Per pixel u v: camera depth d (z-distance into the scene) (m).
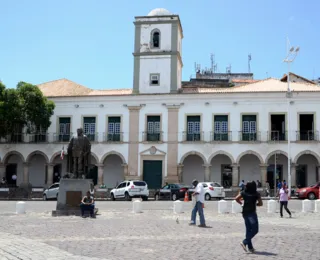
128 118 41.38
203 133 39.75
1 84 39.56
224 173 40.94
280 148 38.25
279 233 13.20
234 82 56.00
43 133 42.75
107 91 45.22
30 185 42.22
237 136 39.19
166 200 34.28
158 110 40.84
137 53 42.72
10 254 9.36
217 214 20.45
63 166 43.50
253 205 9.89
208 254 9.51
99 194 37.09
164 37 42.56
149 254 9.48
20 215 20.05
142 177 40.53
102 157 41.41
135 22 43.22
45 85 47.84
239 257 9.19
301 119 38.75
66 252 9.65
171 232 13.44
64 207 19.98
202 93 40.00
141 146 40.78
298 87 40.28
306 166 39.50
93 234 12.92
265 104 39.03
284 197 18.98
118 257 9.11
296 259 9.00
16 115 39.12
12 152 42.84
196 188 15.42
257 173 40.12
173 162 40.00
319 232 13.49
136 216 19.41
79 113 42.38
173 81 41.88
